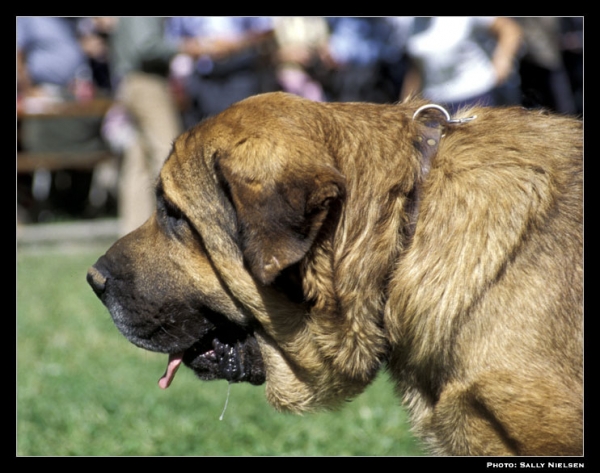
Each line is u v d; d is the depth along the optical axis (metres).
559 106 8.47
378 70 11.13
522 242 2.94
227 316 3.40
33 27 12.09
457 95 7.41
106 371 6.50
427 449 3.29
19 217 13.58
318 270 3.13
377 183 3.14
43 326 7.90
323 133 3.17
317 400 3.40
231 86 10.23
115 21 8.49
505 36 7.36
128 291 3.52
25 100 12.08
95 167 13.28
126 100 8.12
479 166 3.07
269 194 3.00
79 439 5.04
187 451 4.86
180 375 6.49
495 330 2.90
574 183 3.06
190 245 3.38
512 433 2.89
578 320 2.88
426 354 3.06
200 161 3.26
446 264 3.00
